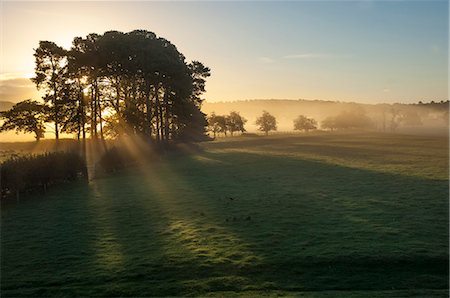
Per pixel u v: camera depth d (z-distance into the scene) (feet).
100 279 59.16
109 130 275.39
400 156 235.61
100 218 95.40
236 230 80.89
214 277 59.06
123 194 126.72
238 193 122.83
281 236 75.77
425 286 56.13
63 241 77.41
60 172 146.20
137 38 248.93
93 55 238.48
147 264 63.62
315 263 62.69
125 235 80.43
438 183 133.69
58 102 256.73
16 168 120.78
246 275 59.62
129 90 268.41
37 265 65.21
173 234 79.66
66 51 253.85
